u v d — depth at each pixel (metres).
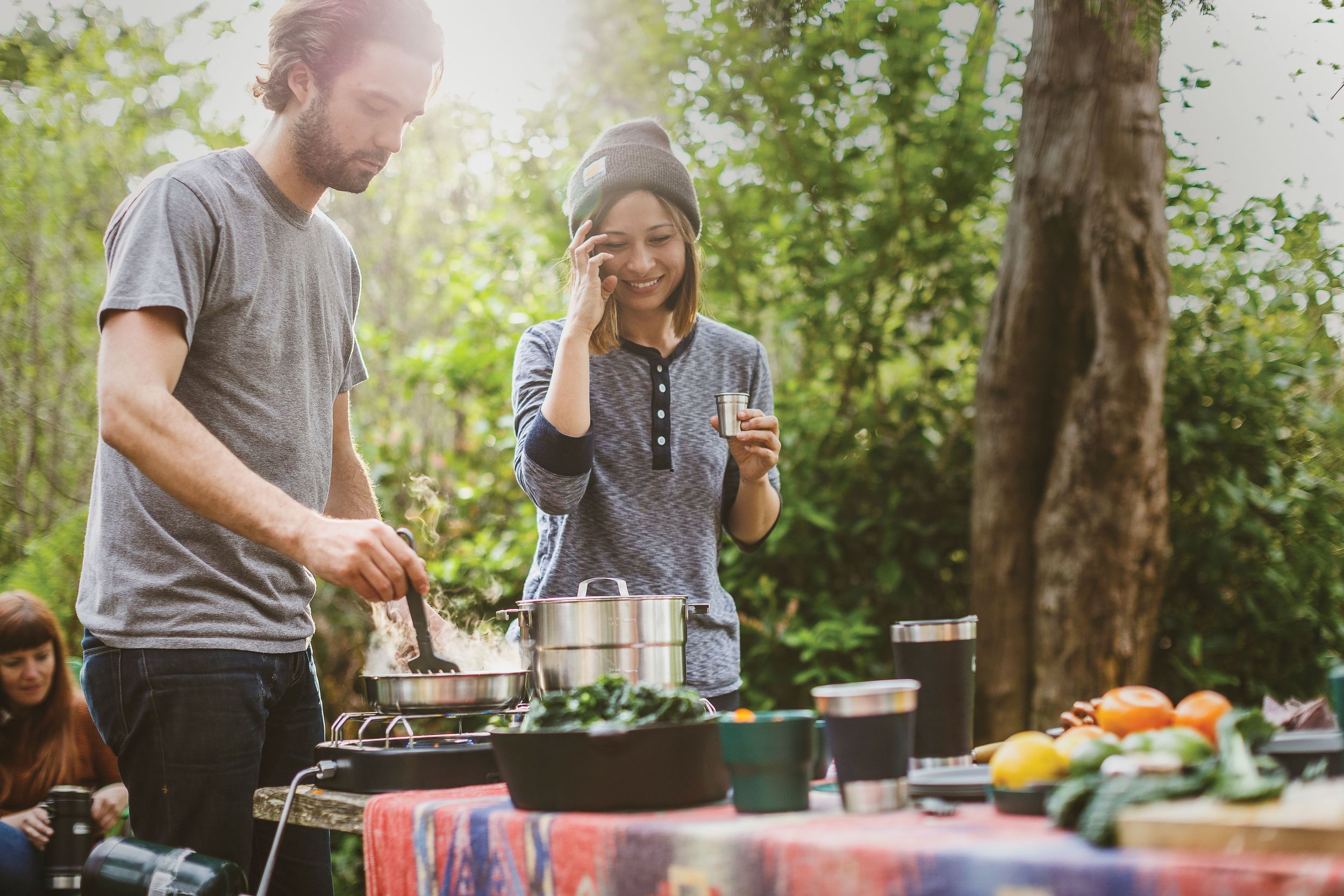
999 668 3.89
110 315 1.77
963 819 1.07
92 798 2.98
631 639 1.53
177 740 1.83
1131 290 3.74
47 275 6.14
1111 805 0.88
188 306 1.83
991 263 4.80
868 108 4.91
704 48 4.90
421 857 1.30
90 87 6.12
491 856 1.21
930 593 4.62
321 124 1.95
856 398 4.89
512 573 4.83
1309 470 4.46
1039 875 0.81
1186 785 0.90
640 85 5.25
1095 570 3.73
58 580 5.24
